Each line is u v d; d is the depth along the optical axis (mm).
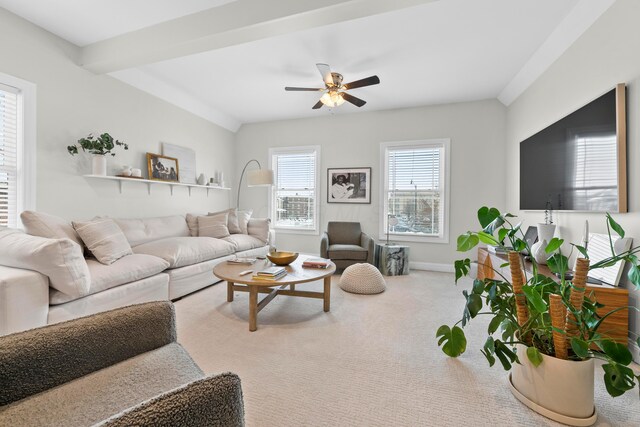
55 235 2160
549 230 2555
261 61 3168
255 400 1411
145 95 3670
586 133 2205
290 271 2572
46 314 1748
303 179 5207
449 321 2416
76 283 1865
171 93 3961
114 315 945
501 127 4094
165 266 2738
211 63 3230
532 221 3188
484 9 2295
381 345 1984
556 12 2322
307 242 5125
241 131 5500
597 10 2111
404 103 4355
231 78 3617
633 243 1800
